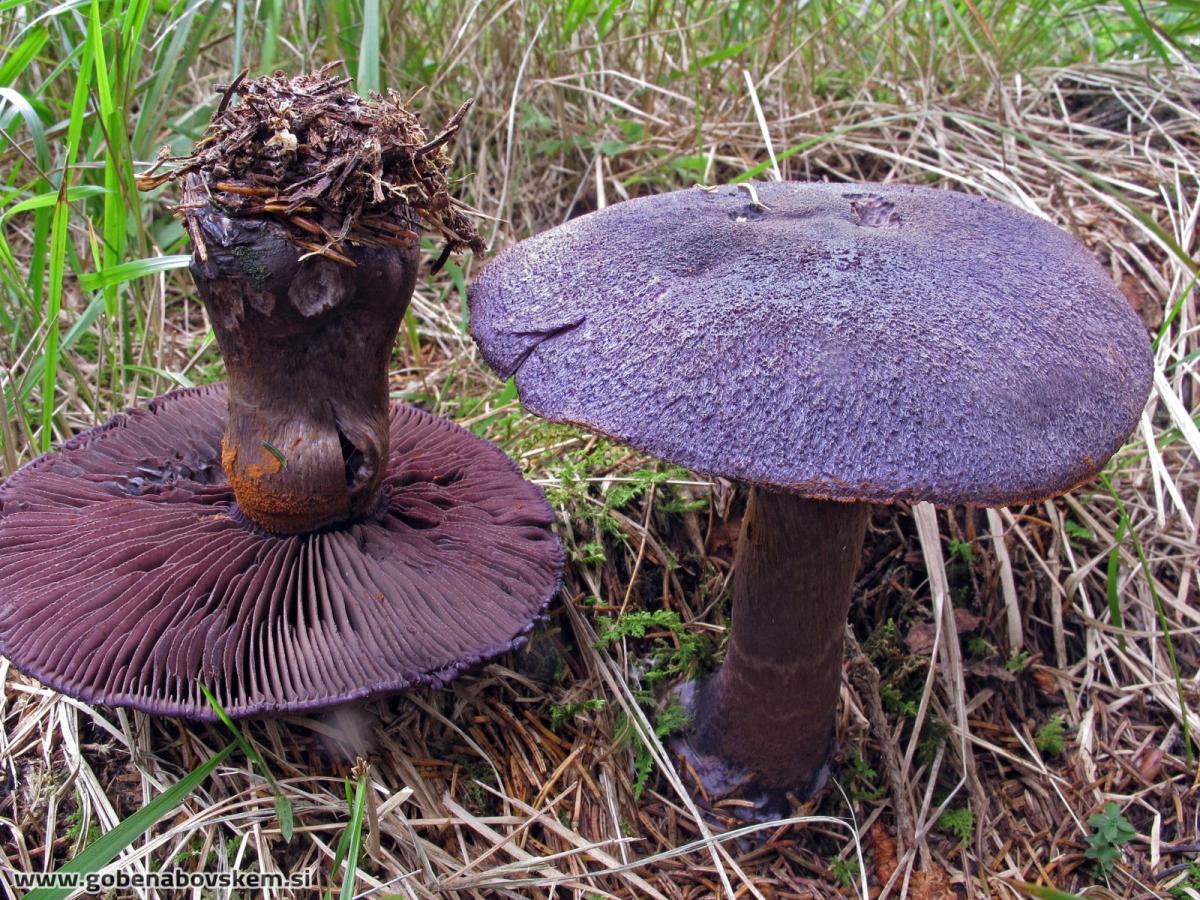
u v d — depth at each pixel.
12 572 0.19
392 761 0.21
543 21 0.35
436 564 0.20
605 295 0.16
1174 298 0.30
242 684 0.17
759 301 0.15
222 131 0.16
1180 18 0.38
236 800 0.20
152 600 0.18
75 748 0.20
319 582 0.19
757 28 0.39
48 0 0.29
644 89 0.37
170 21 0.29
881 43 0.40
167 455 0.22
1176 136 0.36
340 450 0.19
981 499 0.14
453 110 0.35
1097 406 0.15
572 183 0.36
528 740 0.23
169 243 0.32
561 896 0.21
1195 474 0.29
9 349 0.29
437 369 0.32
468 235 0.19
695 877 0.22
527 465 0.28
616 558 0.26
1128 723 0.25
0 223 0.24
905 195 0.19
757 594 0.20
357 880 0.19
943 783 0.24
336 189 0.16
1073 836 0.23
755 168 0.31
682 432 0.15
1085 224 0.32
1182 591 0.27
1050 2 0.39
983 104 0.38
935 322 0.15
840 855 0.23
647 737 0.23
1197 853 0.23
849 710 0.24
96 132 0.27
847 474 0.14
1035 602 0.27
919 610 0.26
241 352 0.18
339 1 0.33
